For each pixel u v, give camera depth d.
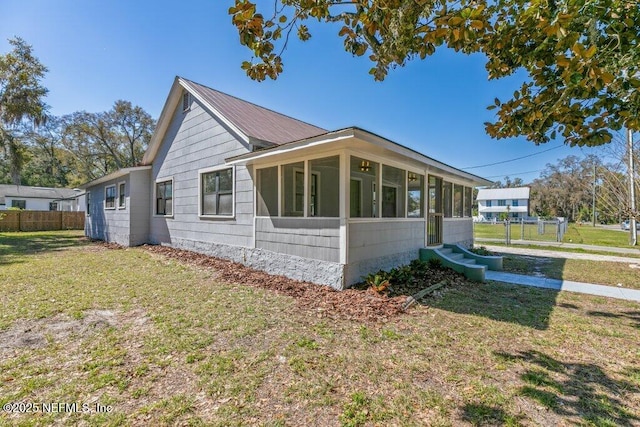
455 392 2.44
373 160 6.00
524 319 4.12
